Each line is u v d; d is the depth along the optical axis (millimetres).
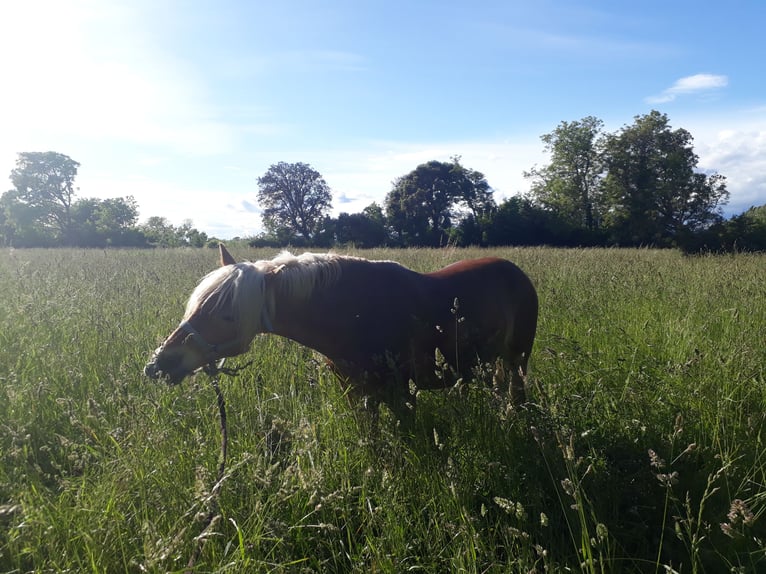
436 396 4098
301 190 79938
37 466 2883
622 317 6363
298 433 2904
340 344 3510
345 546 2775
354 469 3162
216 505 2496
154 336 5203
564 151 51469
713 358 4379
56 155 69500
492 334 4219
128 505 2727
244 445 3256
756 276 8359
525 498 2967
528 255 14562
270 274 3254
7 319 5285
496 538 2727
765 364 4461
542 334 5801
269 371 4461
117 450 3037
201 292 3154
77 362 4469
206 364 3180
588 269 9930
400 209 56625
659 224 45500
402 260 12016
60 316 5480
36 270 8242
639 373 4191
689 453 3234
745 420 3600
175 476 2943
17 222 63969
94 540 2369
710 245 19219
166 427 3354
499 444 3322
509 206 49250
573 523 2729
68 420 3701
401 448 3227
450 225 58312
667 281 8344
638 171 45750
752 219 20375
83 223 60719
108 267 10508
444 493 2885
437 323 3766
